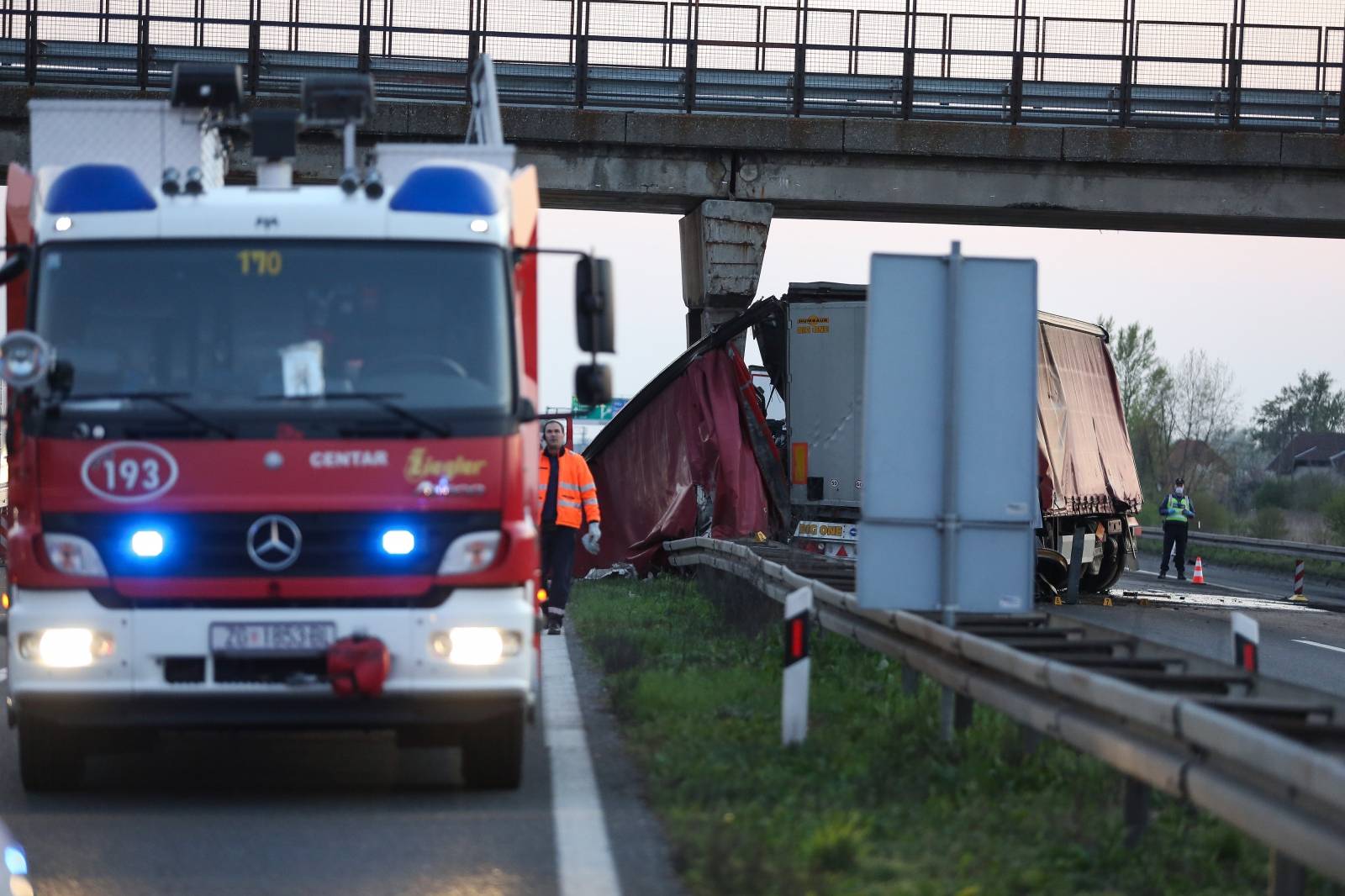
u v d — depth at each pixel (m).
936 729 27.11
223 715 22.66
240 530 22.62
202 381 23.05
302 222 23.89
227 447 22.69
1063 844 19.58
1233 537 116.06
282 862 19.64
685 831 20.64
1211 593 86.56
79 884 18.48
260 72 74.94
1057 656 23.20
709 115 75.25
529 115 74.56
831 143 75.62
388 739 30.41
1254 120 78.31
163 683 22.53
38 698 22.47
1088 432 72.00
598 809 22.84
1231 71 78.12
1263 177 77.81
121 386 22.94
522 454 23.72
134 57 74.56
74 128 27.69
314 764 27.44
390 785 25.28
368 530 22.78
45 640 22.44
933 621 27.47
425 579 22.80
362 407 22.98
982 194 76.88
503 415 23.31
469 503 22.98
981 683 23.70
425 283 23.83
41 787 24.45
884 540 26.44
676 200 77.06
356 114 28.00
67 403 22.77
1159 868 18.56
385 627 22.70
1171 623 61.59
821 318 61.66
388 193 24.38
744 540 56.28
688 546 63.00
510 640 22.97
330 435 22.81
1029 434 26.56
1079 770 23.66
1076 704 20.55
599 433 68.44
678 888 18.30
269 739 30.25
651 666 37.09
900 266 26.44
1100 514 73.50
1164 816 21.41
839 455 61.22
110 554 22.55
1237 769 16.25
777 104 76.94
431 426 22.98
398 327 23.59
